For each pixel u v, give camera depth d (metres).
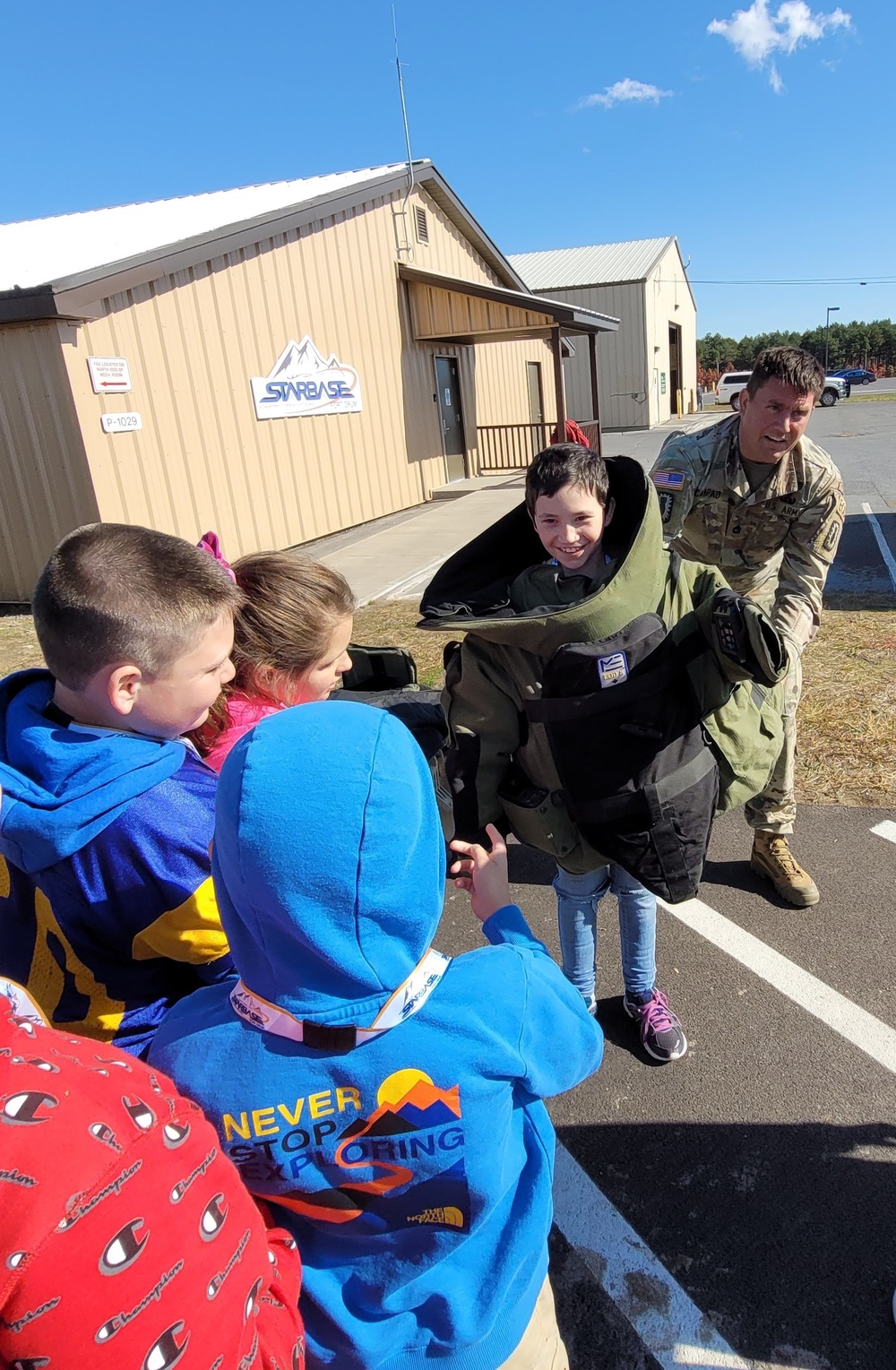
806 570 2.72
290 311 10.49
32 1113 0.62
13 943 1.22
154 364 8.48
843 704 4.40
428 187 13.59
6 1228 0.57
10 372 7.71
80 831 1.09
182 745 1.26
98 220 12.80
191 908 1.15
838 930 2.80
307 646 1.68
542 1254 1.10
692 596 1.84
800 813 3.51
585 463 1.75
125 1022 1.20
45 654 1.18
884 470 13.55
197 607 1.18
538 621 1.67
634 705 1.67
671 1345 1.63
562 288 28.80
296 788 0.83
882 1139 2.03
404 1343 1.00
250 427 9.91
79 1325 0.60
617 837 1.77
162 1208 0.66
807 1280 1.72
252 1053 0.92
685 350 38.38
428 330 13.52
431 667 5.39
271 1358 0.80
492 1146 0.96
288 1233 0.99
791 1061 2.28
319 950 0.85
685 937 2.82
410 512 13.10
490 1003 0.98
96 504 7.88
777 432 2.46
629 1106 2.17
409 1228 0.98
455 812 1.83
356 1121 0.92
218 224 10.22
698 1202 1.91
